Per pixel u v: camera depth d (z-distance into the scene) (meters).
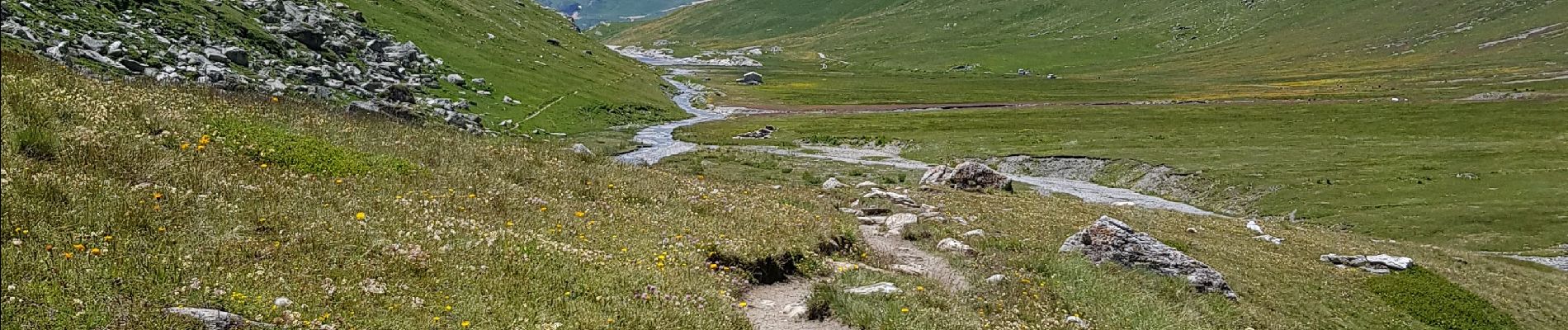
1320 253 34.28
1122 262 22.67
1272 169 62.28
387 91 63.47
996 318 15.75
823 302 14.40
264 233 12.23
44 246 10.19
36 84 18.28
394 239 13.20
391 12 102.88
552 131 77.94
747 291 15.57
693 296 13.58
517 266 13.18
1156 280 21.70
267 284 10.52
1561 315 29.55
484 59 99.12
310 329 9.54
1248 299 23.14
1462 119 96.75
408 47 84.12
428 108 63.38
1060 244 24.66
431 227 14.12
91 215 11.30
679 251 16.00
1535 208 49.81
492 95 83.81
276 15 73.31
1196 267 22.67
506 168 21.67
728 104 138.75
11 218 10.61
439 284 11.91
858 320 14.04
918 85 193.00
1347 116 104.75
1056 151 74.00
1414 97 134.50
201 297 9.72
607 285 13.20
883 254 20.78
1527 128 86.25
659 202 21.12
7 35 37.72
